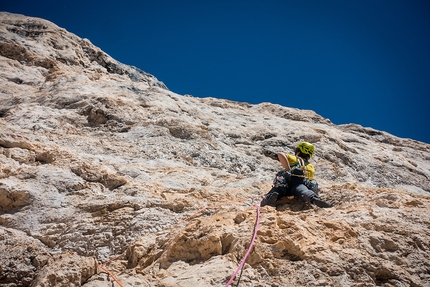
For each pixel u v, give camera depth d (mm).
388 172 11508
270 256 4000
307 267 3852
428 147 16094
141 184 6789
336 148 11742
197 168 8586
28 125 9125
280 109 15688
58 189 6074
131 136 9523
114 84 12664
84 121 9961
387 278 3791
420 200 5301
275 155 10688
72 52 17234
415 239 4254
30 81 12953
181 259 4336
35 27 17938
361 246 4137
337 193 6160
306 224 4527
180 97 13031
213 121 11938
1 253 4086
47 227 5426
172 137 9758
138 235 5273
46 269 3816
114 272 4402
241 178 8203
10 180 5988
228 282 3643
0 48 14414
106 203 5809
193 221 5121
